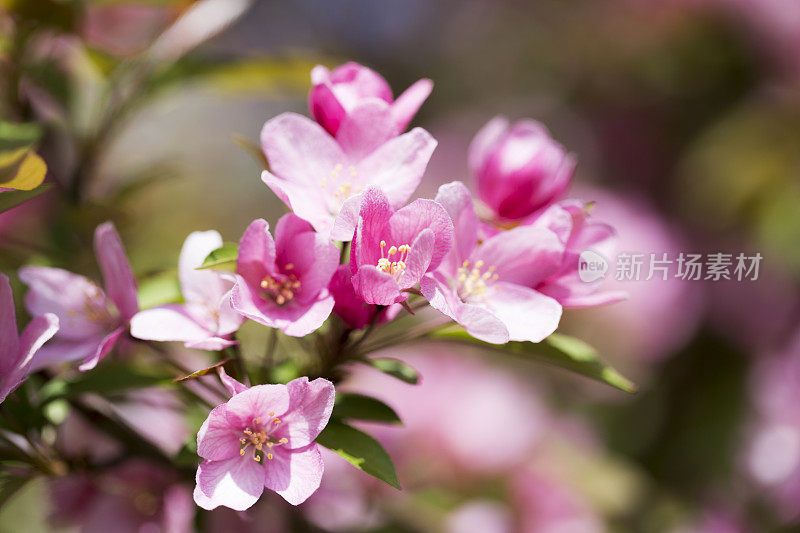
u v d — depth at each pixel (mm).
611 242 542
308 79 673
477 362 870
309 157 532
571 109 1241
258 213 1176
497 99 1339
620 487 843
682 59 1047
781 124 950
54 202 679
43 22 635
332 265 516
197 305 534
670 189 1118
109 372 557
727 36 1006
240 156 1228
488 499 788
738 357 1006
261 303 515
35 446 557
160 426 639
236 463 498
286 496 495
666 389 1021
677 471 996
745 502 938
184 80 662
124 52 693
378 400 541
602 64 1164
